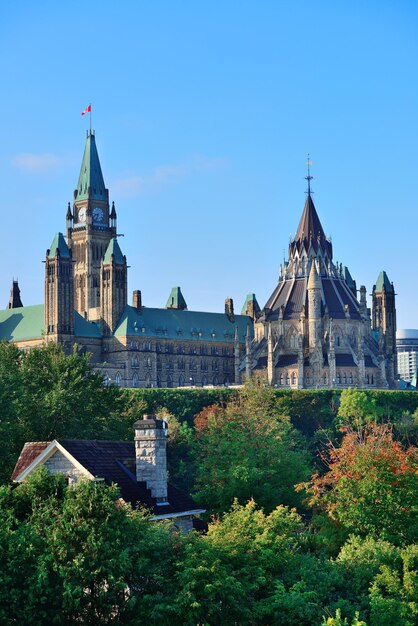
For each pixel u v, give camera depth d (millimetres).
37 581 89688
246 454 157500
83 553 91062
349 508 123188
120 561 90000
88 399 168875
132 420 179000
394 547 111875
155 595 92750
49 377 171250
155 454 107312
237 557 97875
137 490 106375
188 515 111250
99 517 92438
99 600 90562
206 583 92250
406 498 123000
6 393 151000
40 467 100875
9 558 90812
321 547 120188
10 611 89812
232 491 147625
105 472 105438
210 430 193750
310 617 94875
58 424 157500
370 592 100438
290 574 101500
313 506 144375
